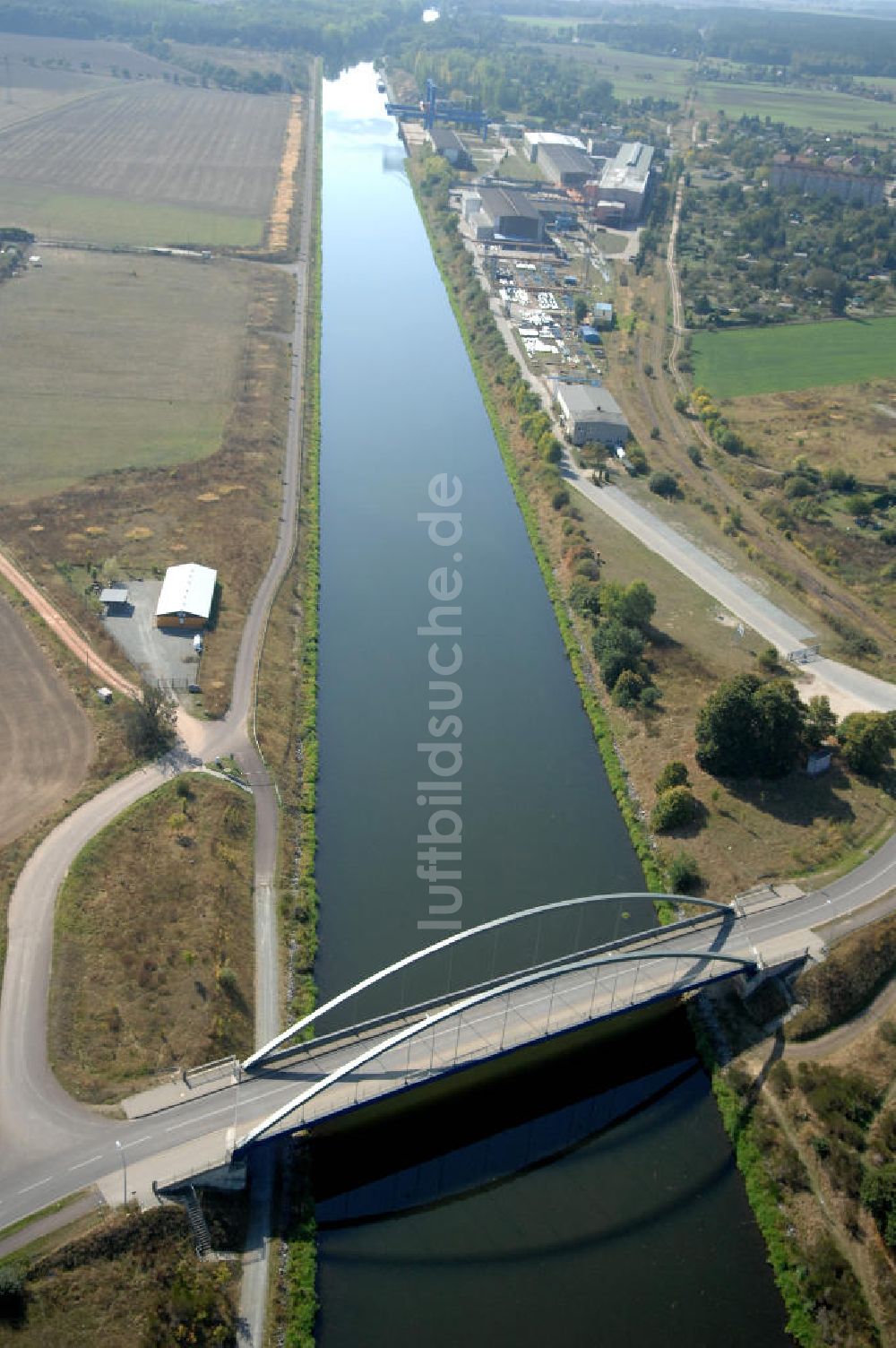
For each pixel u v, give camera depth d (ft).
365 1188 355.77
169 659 562.25
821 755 531.91
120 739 503.20
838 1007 416.26
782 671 603.26
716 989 430.61
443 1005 387.14
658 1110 390.63
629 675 575.79
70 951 399.24
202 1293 305.53
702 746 527.40
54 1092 351.25
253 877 451.53
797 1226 349.20
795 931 440.04
